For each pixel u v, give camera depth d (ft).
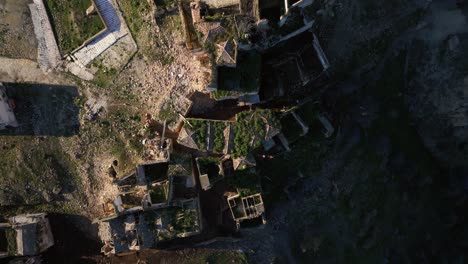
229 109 109.50
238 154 104.27
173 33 108.78
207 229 115.14
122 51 111.55
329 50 116.57
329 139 117.39
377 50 122.83
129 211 106.11
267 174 115.75
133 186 108.78
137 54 111.14
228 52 95.71
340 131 120.67
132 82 111.96
